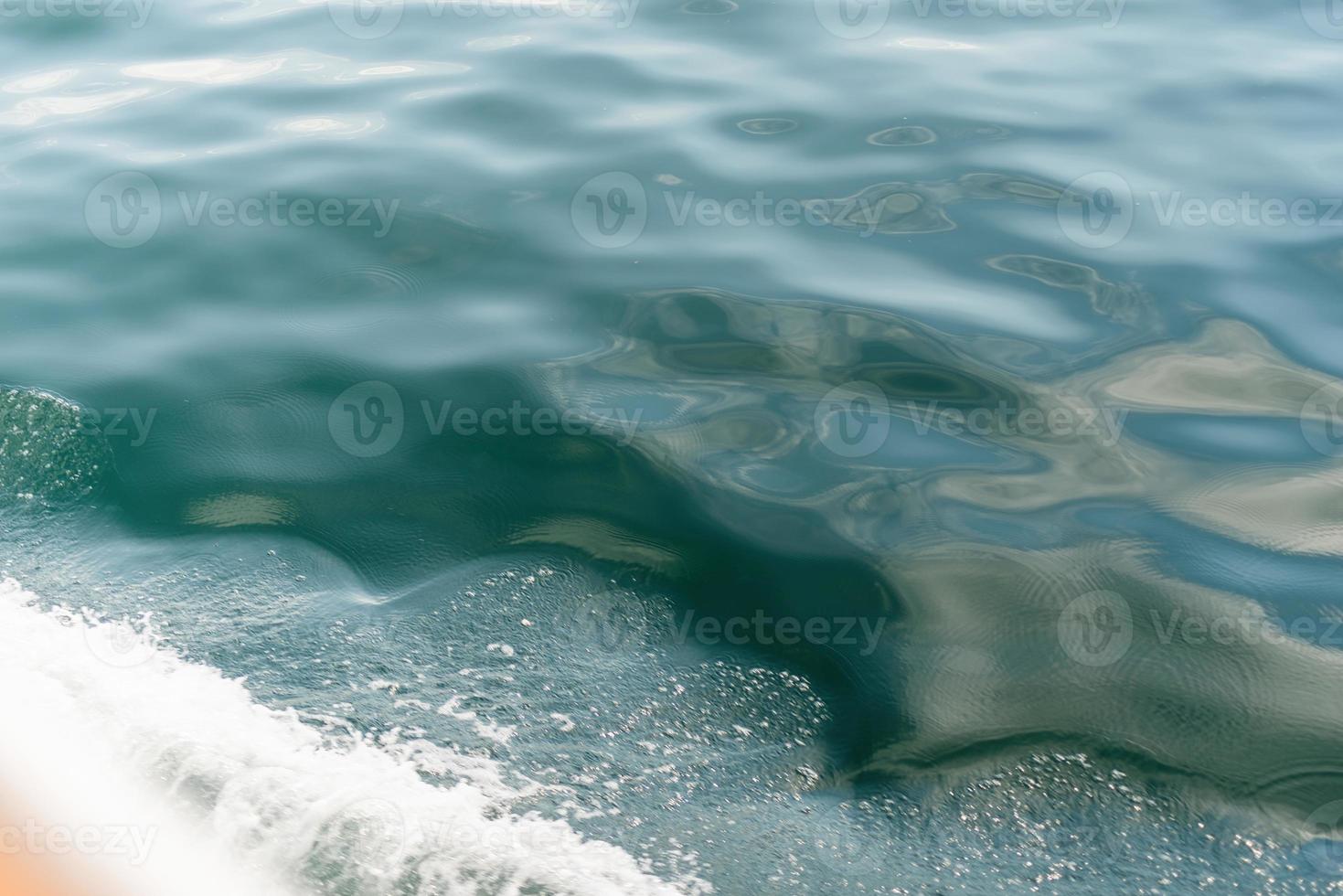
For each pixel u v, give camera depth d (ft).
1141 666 12.12
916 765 11.16
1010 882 10.13
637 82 26.14
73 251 19.89
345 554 13.78
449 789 10.85
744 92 25.70
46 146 23.39
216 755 11.10
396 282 19.11
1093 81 25.95
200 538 14.02
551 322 18.10
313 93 25.73
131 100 25.45
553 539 13.93
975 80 26.16
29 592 13.17
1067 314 18.15
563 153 23.04
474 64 27.17
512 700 11.87
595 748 11.37
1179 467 14.96
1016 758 11.18
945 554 13.64
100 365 17.11
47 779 10.89
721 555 13.69
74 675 12.03
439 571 13.53
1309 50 27.20
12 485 14.85
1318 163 22.22
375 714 11.66
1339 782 10.85
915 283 18.88
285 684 12.00
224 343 17.67
